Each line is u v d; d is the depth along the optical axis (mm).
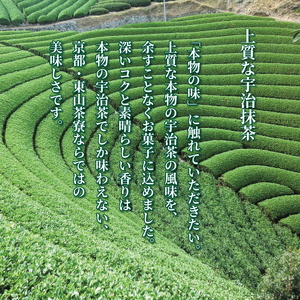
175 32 44375
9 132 25422
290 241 21250
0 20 47750
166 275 11773
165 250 17750
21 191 17375
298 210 23156
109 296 8656
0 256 9109
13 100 29406
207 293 11336
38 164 22531
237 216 22734
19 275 8625
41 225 13500
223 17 46750
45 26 48375
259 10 48156
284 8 46562
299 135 29156
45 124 28094
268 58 37719
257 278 18594
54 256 10047
